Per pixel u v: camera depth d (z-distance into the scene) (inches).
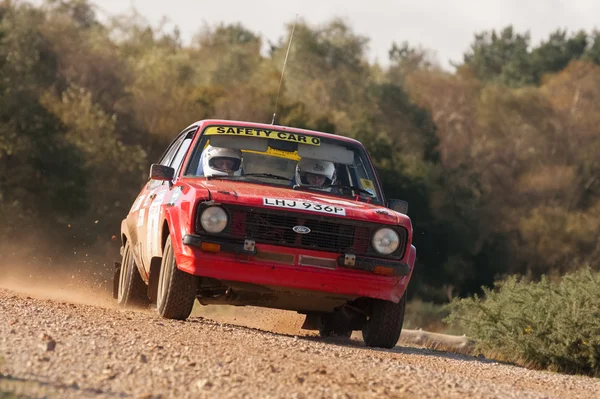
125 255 1653.5
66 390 675.4
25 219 5295.3
